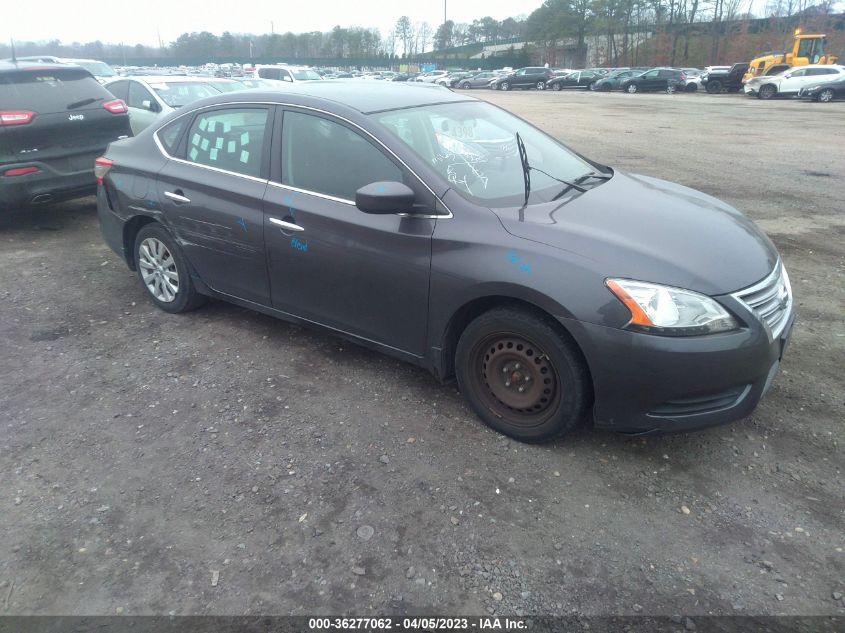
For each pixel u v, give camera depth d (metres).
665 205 3.47
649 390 2.78
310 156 3.70
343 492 2.87
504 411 3.24
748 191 9.04
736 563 2.50
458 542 2.60
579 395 2.95
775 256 3.28
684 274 2.79
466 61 85.56
